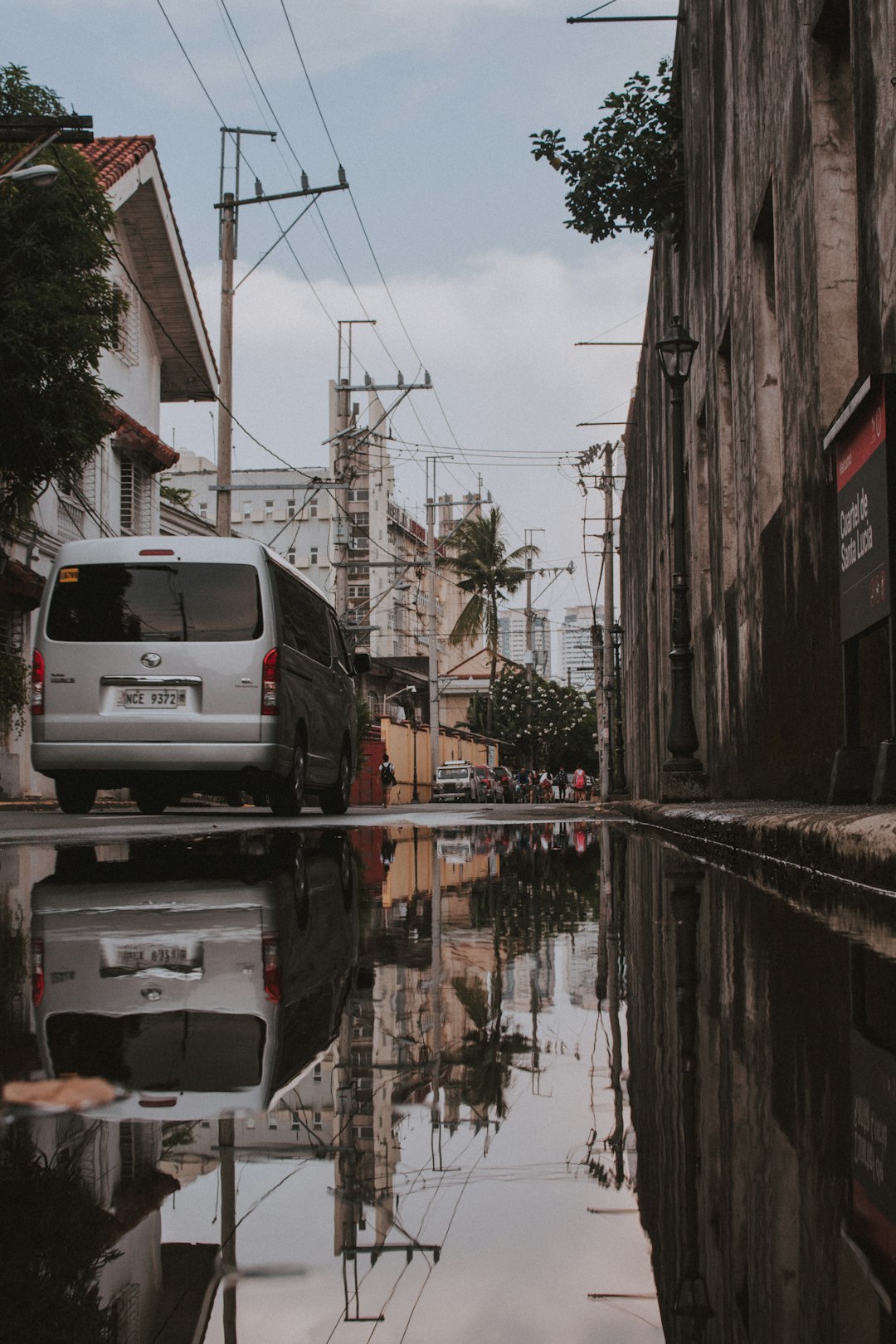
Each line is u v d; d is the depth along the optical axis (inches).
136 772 390.6
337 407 1437.0
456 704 3218.5
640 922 133.1
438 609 3550.7
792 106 308.2
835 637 266.4
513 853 281.9
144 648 384.2
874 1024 72.2
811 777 296.7
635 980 92.0
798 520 309.9
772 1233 37.3
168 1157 44.1
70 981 89.7
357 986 90.1
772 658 360.5
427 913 146.0
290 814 458.3
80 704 383.9
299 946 113.2
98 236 544.7
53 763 384.8
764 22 352.5
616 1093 56.2
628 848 298.4
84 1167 42.3
